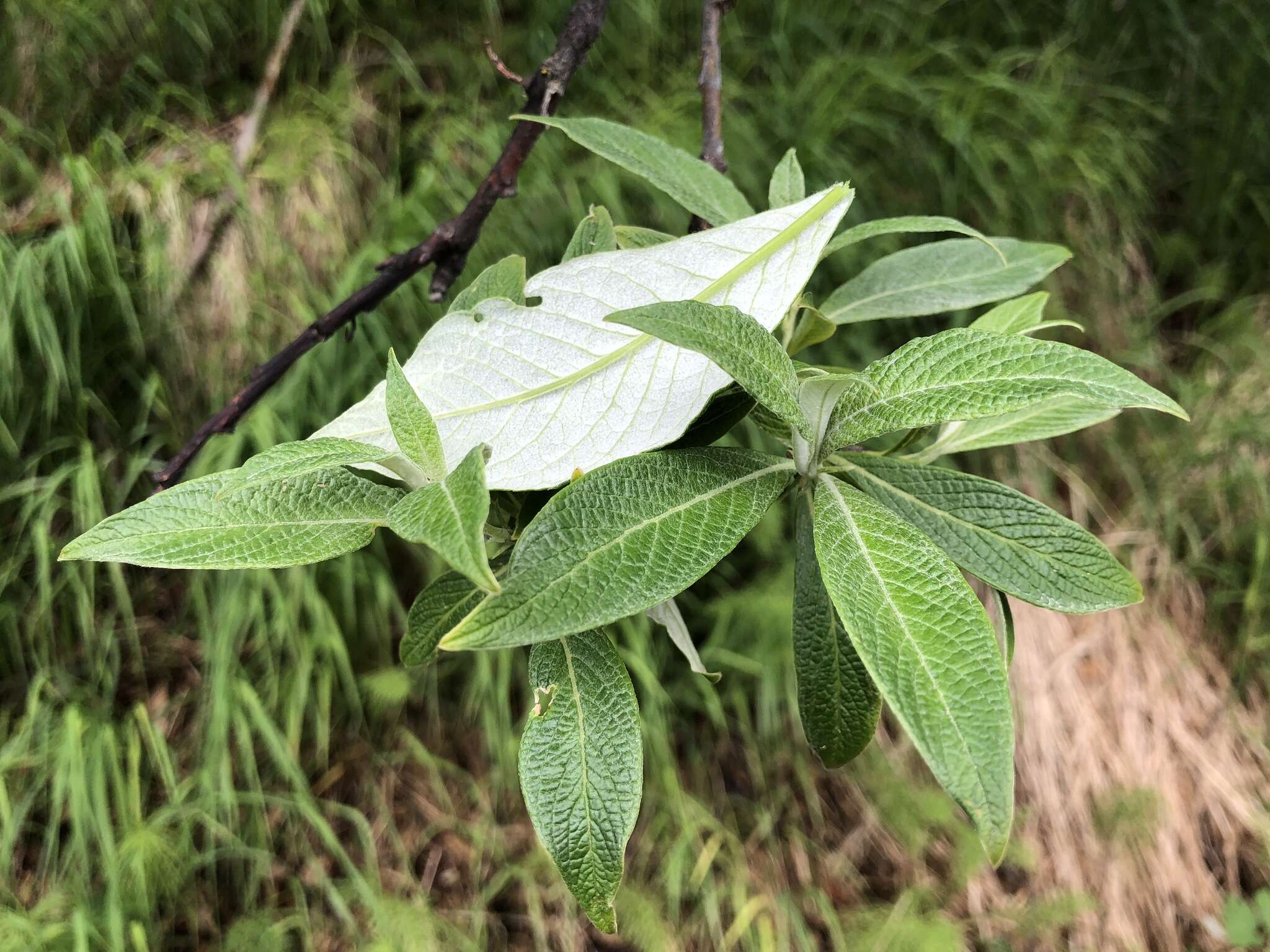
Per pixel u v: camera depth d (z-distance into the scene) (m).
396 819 1.43
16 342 1.35
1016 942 1.47
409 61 1.52
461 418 0.33
